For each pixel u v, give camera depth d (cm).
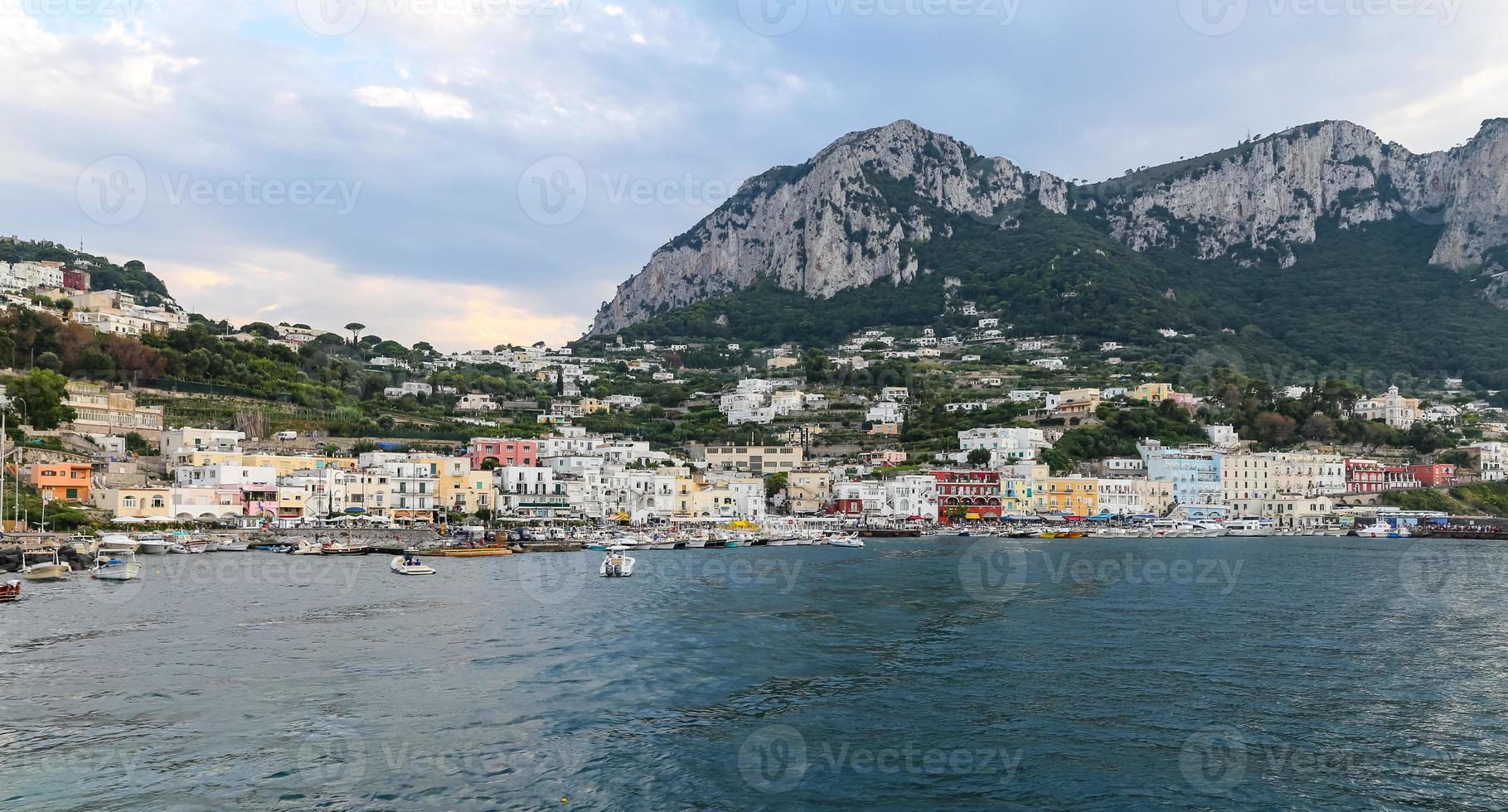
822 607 11531
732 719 6738
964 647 9119
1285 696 7325
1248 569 16600
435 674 7869
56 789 5334
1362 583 14350
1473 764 5878
